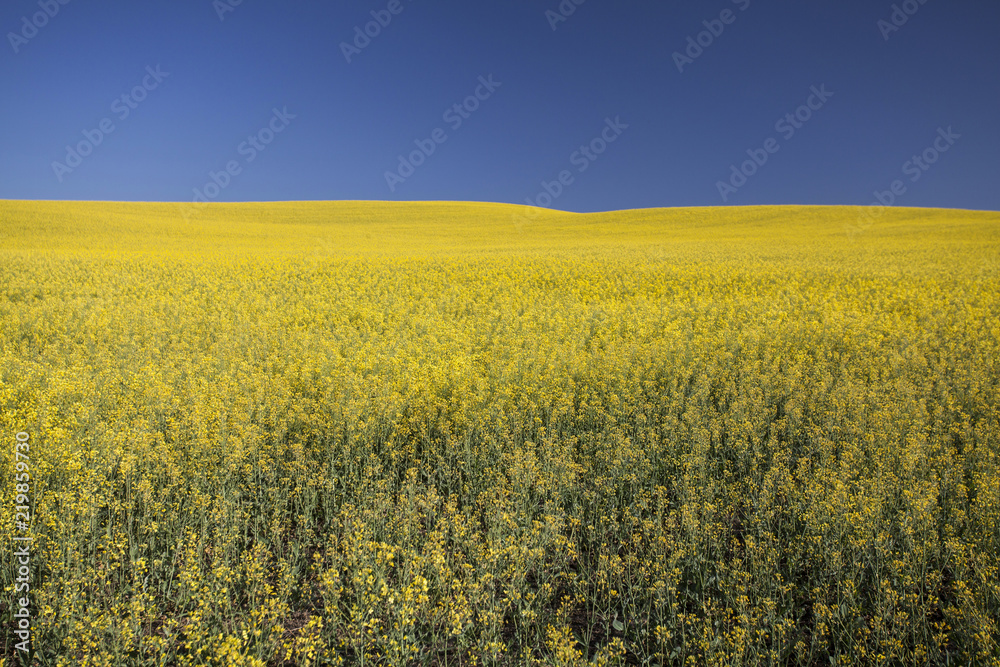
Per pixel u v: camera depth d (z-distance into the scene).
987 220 54.44
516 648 4.11
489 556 4.52
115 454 5.87
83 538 4.90
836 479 5.39
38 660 3.89
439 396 8.51
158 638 3.72
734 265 26.38
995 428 6.72
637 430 7.28
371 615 4.25
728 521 5.38
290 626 4.29
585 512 5.80
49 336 12.39
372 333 13.42
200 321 14.56
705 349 11.40
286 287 21.33
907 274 22.66
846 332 12.55
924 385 8.55
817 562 4.68
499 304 17.80
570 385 8.91
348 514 5.17
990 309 15.29
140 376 8.86
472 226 64.38
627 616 4.38
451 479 6.39
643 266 26.08
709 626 3.80
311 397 8.67
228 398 8.09
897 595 3.92
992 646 3.60
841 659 3.65
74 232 48.38
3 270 22.41
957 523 4.96
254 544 5.12
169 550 5.05
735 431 6.85
